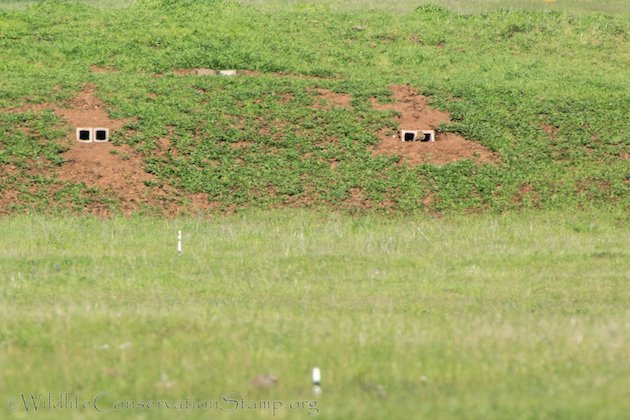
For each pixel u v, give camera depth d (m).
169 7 138.62
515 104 110.75
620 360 44.16
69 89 108.19
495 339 46.91
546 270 68.69
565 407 36.56
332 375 41.12
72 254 71.44
